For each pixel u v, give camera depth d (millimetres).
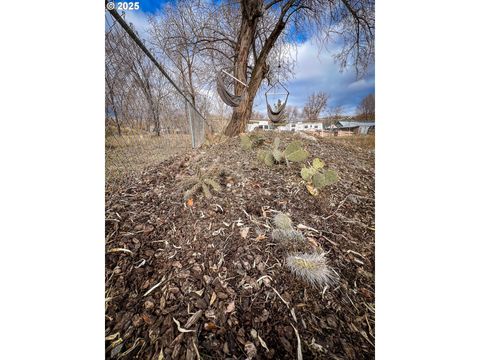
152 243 1029
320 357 671
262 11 3309
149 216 1196
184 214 1224
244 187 1498
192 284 857
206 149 2662
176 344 690
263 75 4035
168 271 906
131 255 965
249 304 797
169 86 2627
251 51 4832
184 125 3078
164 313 771
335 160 2088
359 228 1204
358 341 732
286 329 733
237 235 1091
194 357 661
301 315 776
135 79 1925
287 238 1066
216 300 806
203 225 1147
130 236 1056
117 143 1672
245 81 3740
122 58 1712
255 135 2969
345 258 1016
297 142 1727
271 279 887
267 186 1522
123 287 855
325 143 2715
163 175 1710
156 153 2246
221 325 736
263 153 1878
